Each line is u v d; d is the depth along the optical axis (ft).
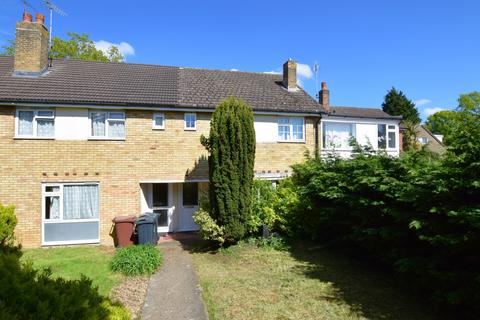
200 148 47.39
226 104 37.83
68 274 29.07
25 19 47.85
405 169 26.58
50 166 42.47
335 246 37.04
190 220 51.49
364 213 29.40
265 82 61.16
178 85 52.90
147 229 40.78
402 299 23.35
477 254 19.62
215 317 20.81
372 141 69.36
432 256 21.95
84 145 43.62
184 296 24.36
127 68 56.70
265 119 50.31
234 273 29.63
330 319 20.52
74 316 8.66
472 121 21.24
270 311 21.63
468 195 20.43
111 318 9.89
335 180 35.14
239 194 37.32
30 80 46.19
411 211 24.57
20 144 41.73
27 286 8.62
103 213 43.83
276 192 42.80
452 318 20.27
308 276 28.32
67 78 48.70
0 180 41.06
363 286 25.86
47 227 42.24
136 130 45.39
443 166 21.88
